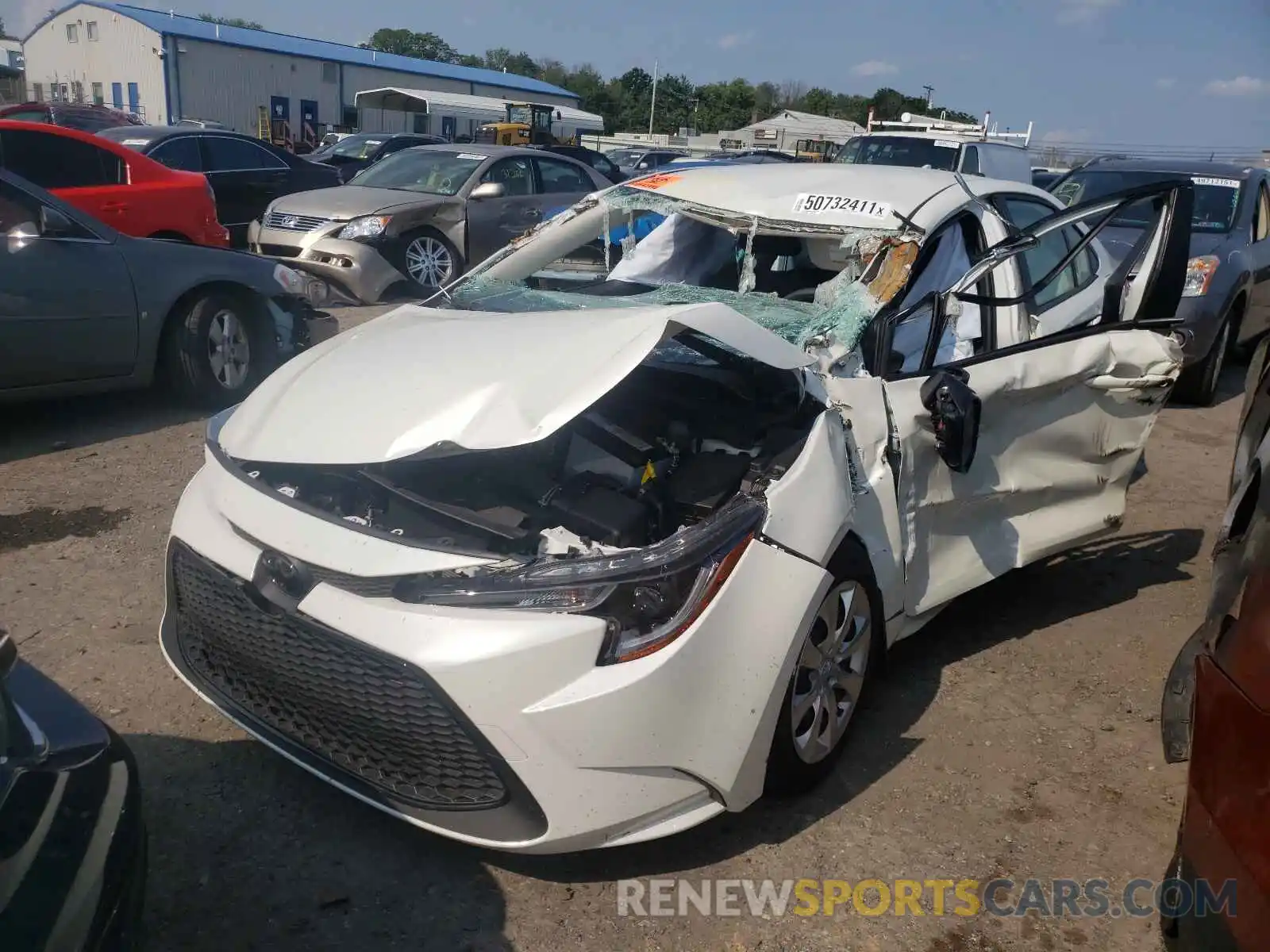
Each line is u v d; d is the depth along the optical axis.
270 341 6.64
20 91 43.81
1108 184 8.62
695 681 2.42
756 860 2.72
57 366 5.57
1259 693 1.89
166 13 42.16
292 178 12.77
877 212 3.65
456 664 2.29
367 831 2.77
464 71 48.91
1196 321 7.29
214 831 2.73
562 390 2.63
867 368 3.24
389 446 2.60
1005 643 3.98
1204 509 5.54
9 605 3.84
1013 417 3.67
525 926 2.46
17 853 1.64
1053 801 3.02
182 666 2.95
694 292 3.87
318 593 2.47
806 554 2.68
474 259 10.65
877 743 3.27
